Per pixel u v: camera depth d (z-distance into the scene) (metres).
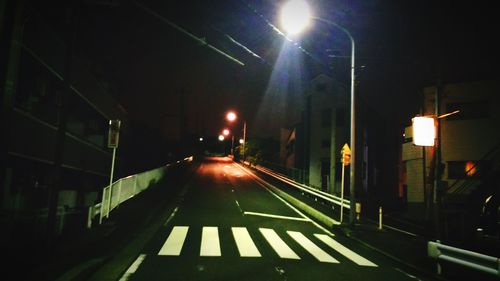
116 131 15.77
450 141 26.34
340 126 42.91
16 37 13.56
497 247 13.70
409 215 28.66
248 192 30.64
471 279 9.45
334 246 13.93
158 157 51.06
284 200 27.23
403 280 9.48
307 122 46.56
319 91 44.81
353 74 18.91
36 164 18.94
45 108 19.22
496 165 24.16
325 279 9.20
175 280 8.52
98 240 12.40
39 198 19.23
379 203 36.53
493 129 25.12
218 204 23.56
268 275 9.30
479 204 21.73
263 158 59.53
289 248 12.99
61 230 16.61
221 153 111.62
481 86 25.66
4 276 7.79
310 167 44.19
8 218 12.92
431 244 10.08
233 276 9.06
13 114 14.27
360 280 9.26
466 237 18.55
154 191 25.70
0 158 13.14
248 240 13.94
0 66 13.23
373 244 14.24
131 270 9.27
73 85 20.88
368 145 42.44
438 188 13.69
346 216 20.28
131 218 16.33
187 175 41.72
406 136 30.81
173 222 17.03
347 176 41.09
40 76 18.53
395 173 41.38
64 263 9.11
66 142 20.56
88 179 28.02
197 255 11.19
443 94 26.64
